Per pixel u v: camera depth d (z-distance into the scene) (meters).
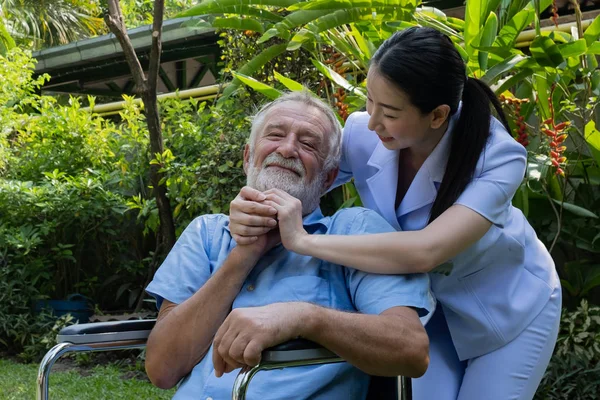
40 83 6.39
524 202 2.96
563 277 3.71
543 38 2.60
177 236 4.76
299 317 1.36
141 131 5.52
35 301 5.39
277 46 3.40
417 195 1.75
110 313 5.34
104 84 7.87
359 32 3.13
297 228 1.62
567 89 3.11
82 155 5.76
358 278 1.66
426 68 1.53
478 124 1.66
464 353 1.85
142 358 4.57
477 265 1.77
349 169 1.95
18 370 4.58
